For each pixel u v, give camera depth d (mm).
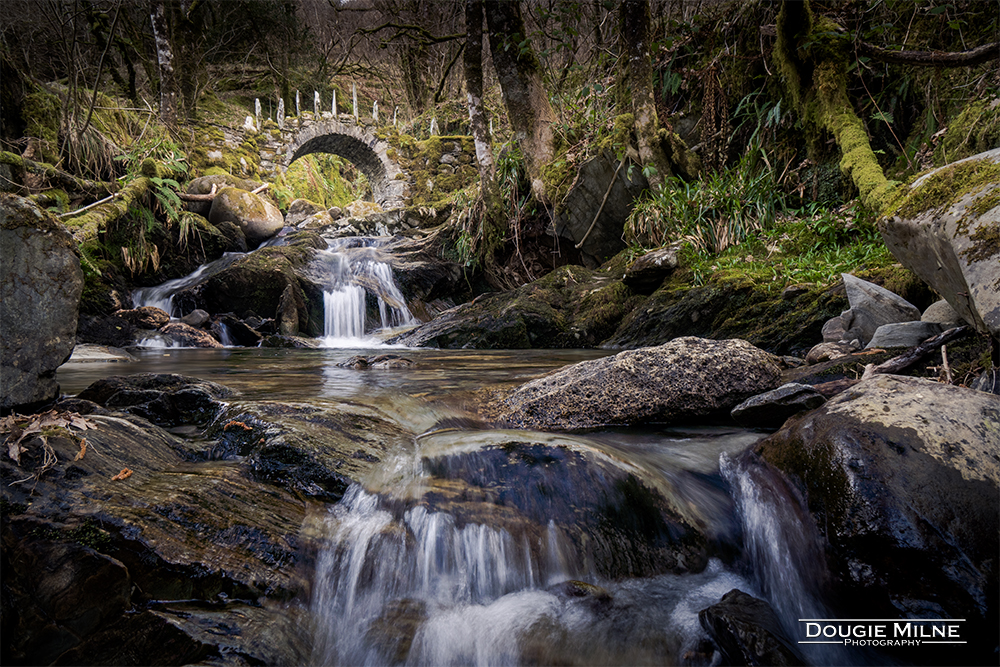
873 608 1652
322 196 19219
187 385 2896
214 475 1954
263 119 16250
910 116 7594
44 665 1360
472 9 9445
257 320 9461
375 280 10789
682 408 2994
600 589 1812
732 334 6059
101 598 1447
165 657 1393
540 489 2096
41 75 11039
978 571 1536
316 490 2041
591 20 10531
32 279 2125
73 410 2270
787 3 7539
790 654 1430
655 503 2098
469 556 1879
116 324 8328
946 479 1711
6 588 1381
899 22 7422
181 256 10625
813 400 2609
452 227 11625
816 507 1866
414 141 17188
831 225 6688
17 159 7926
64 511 1560
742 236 7570
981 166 2539
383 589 1785
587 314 7828
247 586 1621
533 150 9898
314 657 1580
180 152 11844
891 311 4328
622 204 9289
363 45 19250
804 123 8117
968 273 2293
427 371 4836
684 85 9977
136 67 13609
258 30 16719
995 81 6254
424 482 2119
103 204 8930
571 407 3027
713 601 1812
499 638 1643
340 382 4047
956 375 2814
